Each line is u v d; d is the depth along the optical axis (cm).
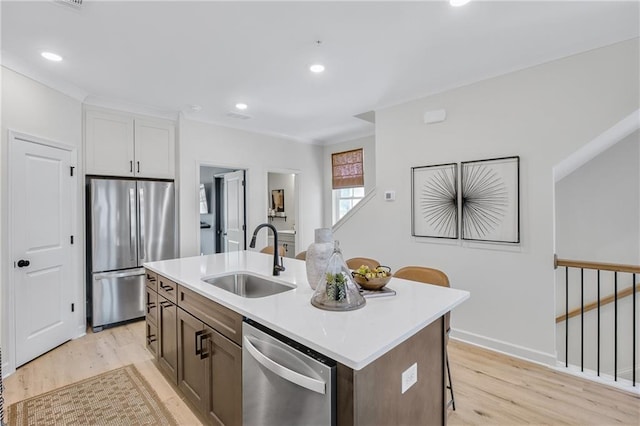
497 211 294
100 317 345
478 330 307
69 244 321
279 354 136
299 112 413
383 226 379
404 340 130
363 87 326
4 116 257
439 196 331
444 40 238
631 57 234
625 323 322
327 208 607
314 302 161
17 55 255
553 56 262
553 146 266
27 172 277
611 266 248
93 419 205
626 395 228
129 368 266
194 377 204
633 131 300
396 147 369
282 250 336
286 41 237
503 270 292
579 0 192
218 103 377
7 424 200
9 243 260
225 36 230
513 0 192
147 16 204
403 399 137
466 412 211
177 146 419
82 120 345
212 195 645
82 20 208
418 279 229
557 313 354
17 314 266
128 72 289
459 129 318
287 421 134
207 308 188
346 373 113
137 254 370
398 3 194
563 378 250
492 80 296
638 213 312
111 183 353
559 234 350
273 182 679
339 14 205
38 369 265
